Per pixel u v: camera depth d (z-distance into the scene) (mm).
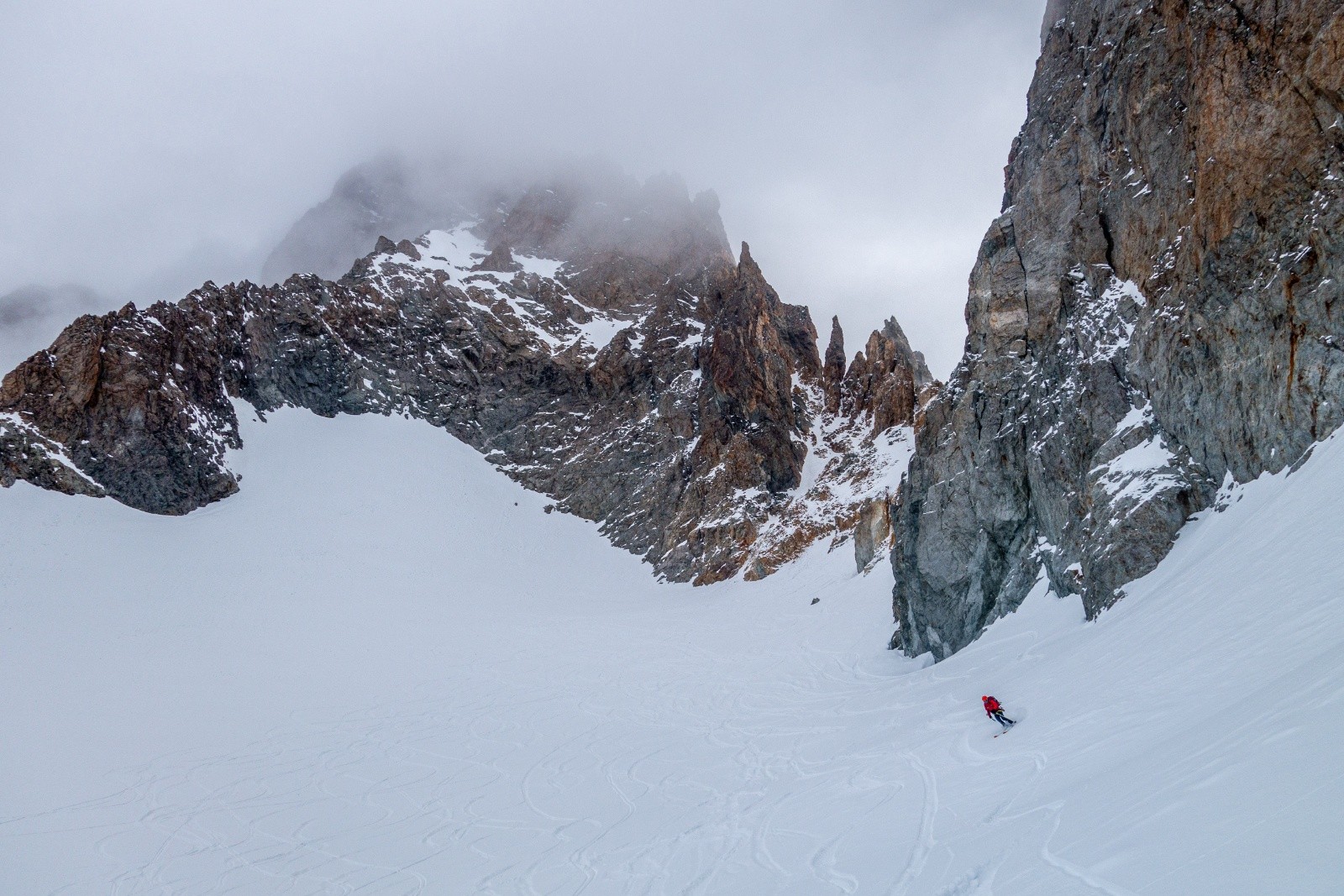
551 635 58406
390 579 68312
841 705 34562
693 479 82500
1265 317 21375
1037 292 33438
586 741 35031
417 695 45156
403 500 81000
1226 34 23828
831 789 21141
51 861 25547
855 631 47938
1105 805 9500
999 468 33625
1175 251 26125
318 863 24078
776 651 49219
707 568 73375
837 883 12516
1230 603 16422
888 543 57906
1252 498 20688
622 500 87188
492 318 102375
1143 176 28719
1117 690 16500
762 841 18266
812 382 94375
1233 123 23156
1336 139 20562
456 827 25844
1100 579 24391
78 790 31781
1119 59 30938
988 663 27891
